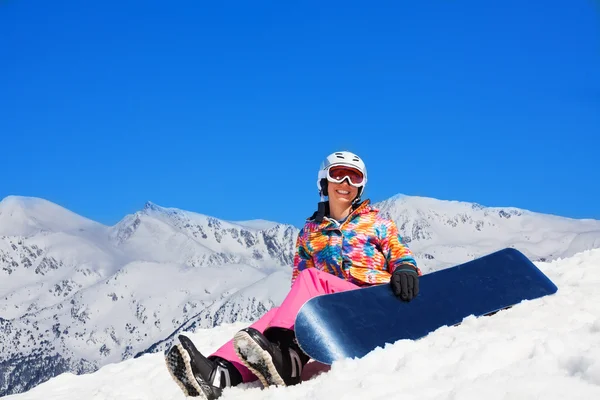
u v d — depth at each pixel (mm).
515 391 3623
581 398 3463
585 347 4254
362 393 4102
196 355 4789
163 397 5984
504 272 6121
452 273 5906
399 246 5570
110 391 6852
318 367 5352
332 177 5637
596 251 9039
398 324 5195
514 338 4660
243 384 4957
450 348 4645
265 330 4906
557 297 5980
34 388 8312
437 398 3795
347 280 5543
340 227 5594
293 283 5352
